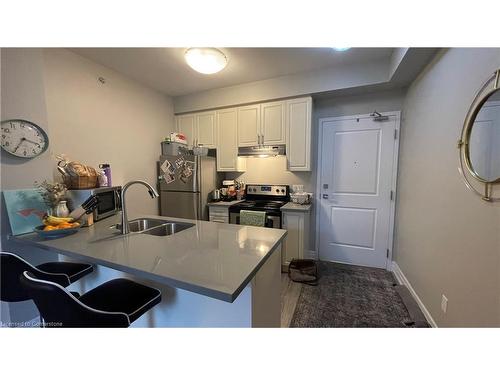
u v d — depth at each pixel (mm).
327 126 2990
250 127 3088
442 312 1555
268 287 1313
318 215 3141
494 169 1071
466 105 1313
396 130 2670
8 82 1546
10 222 1517
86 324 912
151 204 3113
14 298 1255
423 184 1937
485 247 1126
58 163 1976
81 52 2168
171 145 3158
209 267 1016
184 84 3008
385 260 2842
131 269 1021
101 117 2451
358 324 1815
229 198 3355
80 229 1676
